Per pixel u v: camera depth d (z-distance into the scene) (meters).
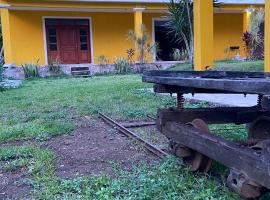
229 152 2.87
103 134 5.94
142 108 8.02
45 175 3.90
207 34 10.35
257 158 2.56
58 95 10.84
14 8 19.00
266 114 3.96
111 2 19.48
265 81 2.44
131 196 3.23
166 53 22.45
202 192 3.20
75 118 7.41
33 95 11.08
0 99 10.41
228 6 21.20
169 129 3.92
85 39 21.03
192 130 3.48
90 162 4.45
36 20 19.84
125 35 21.45
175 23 12.53
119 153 4.80
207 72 4.51
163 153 4.41
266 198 2.88
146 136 5.62
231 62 17.75
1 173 4.11
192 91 3.88
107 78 16.59
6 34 18.62
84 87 12.66
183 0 12.26
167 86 4.00
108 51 21.30
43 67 19.20
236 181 2.77
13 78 18.05
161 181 3.51
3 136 5.80
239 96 8.62
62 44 20.62
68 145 5.30
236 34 22.91
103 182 3.60
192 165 3.69
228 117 4.28
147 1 19.89
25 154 4.75
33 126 6.49
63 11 20.23
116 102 9.08
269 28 7.53
